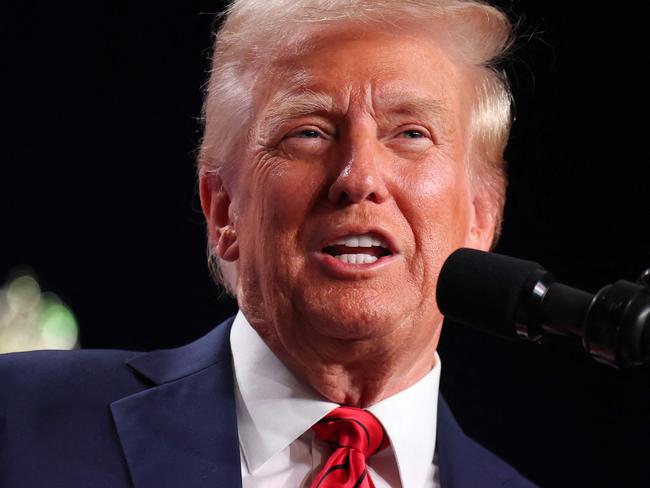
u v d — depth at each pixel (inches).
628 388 420.8
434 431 219.6
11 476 190.5
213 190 226.4
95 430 200.5
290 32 207.3
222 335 223.6
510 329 146.9
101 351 221.9
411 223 199.2
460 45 217.5
